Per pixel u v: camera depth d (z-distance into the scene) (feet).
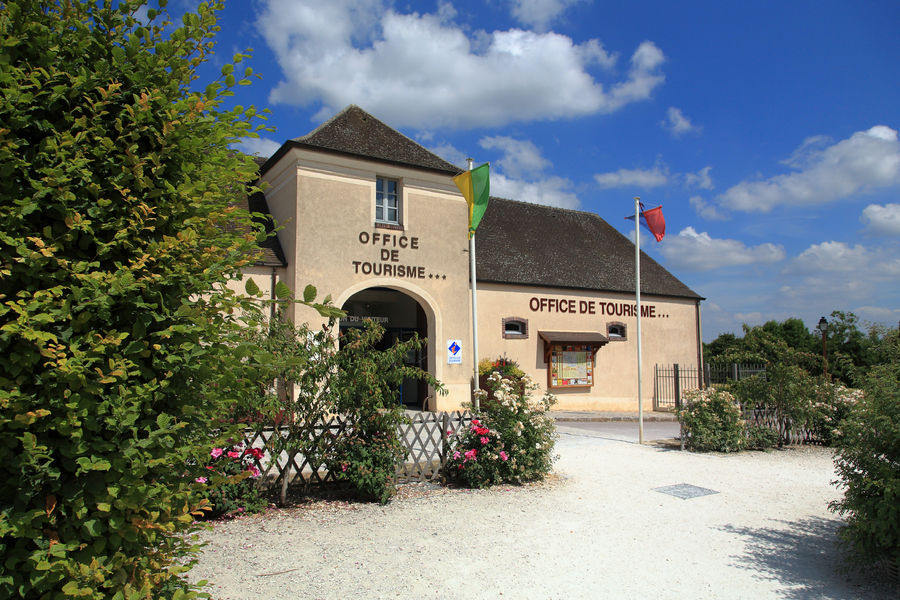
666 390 76.54
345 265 50.06
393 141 55.77
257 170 10.55
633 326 74.33
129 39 9.20
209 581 14.80
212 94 9.82
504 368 56.95
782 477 29.86
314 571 15.67
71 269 8.05
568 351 67.51
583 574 15.93
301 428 22.94
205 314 9.30
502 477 26.48
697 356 80.59
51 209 8.32
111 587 8.21
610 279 74.28
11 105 7.77
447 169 55.83
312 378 22.70
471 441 26.76
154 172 9.07
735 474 30.37
